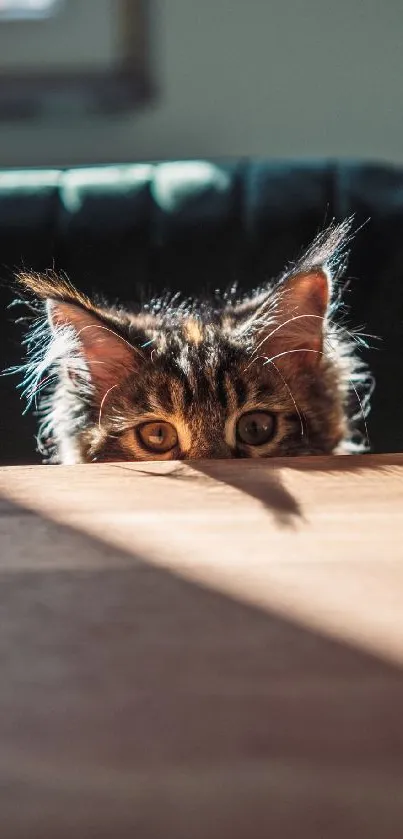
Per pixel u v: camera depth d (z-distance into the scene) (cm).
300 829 14
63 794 15
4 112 68
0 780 15
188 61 67
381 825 14
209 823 14
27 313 52
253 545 23
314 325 44
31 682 18
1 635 20
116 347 43
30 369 48
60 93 67
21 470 29
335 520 25
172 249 52
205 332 45
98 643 19
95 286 52
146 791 15
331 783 15
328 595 21
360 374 48
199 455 42
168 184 54
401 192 53
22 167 68
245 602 20
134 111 68
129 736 16
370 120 67
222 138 68
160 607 20
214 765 15
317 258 44
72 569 22
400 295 51
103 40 67
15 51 67
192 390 42
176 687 17
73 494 27
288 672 18
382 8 65
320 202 53
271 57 66
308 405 44
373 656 18
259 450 43
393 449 51
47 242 52
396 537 24
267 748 16
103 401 44
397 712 16
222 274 52
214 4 66
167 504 26
